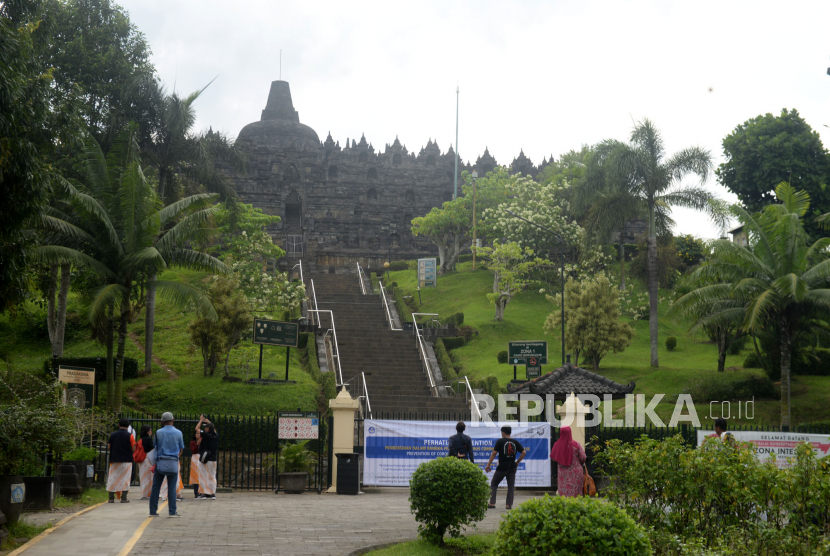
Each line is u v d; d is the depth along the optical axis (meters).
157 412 27.66
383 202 76.75
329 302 47.75
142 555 8.91
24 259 13.15
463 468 10.30
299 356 37.91
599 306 36.69
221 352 32.38
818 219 31.50
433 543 10.20
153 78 34.88
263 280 43.59
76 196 23.23
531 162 81.81
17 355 36.16
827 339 32.09
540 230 54.28
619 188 40.22
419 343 40.03
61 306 32.72
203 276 50.53
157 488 12.65
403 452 18.22
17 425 11.41
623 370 36.25
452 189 79.44
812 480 8.36
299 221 75.44
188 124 34.94
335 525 12.02
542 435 18.47
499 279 51.03
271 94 90.62
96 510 13.50
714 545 8.27
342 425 18.50
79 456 16.31
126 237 24.91
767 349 33.44
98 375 30.73
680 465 8.96
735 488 8.38
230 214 39.12
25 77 14.20
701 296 31.00
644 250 54.59
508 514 6.66
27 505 12.94
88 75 36.91
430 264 56.94
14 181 12.37
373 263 70.75
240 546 9.68
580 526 6.19
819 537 8.02
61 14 37.91
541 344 32.12
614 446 9.95
